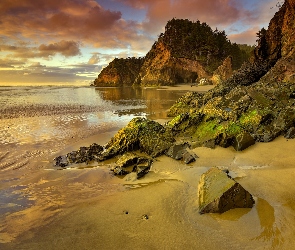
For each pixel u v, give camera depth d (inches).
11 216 245.4
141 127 448.5
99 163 394.9
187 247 190.5
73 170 366.6
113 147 425.4
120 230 216.2
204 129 475.8
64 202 272.1
